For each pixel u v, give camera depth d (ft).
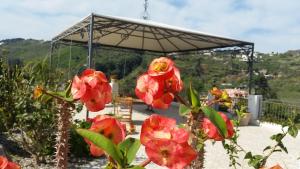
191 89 3.68
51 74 23.39
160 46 71.67
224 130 3.52
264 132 47.16
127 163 3.03
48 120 23.52
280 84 75.36
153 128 2.81
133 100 41.78
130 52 75.41
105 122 3.17
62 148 5.11
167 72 3.40
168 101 3.50
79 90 3.66
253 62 55.67
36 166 23.31
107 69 72.74
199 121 3.68
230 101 5.39
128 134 3.53
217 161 28.96
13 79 25.05
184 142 2.68
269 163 30.42
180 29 47.29
